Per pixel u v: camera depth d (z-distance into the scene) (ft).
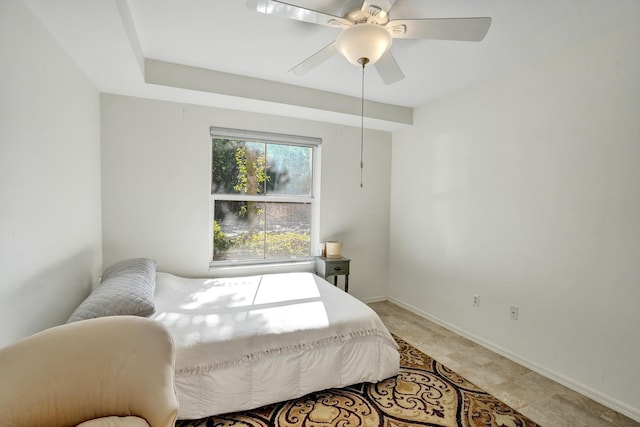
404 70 7.97
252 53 7.24
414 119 11.25
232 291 7.96
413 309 11.29
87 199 7.22
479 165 8.81
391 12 5.54
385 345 6.63
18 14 4.27
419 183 11.06
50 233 5.29
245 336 5.63
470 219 9.09
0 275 3.94
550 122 7.09
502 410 5.90
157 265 9.00
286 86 9.11
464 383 6.79
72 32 5.27
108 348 3.69
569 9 5.42
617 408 5.93
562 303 6.87
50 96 5.25
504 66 7.73
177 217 9.17
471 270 9.07
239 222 10.30
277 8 4.46
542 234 7.26
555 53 6.99
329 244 10.74
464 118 9.30
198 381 5.22
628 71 5.81
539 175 7.32
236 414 5.64
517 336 7.80
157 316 6.14
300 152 11.14
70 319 4.49
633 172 5.76
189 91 8.11
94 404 3.52
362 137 11.16
